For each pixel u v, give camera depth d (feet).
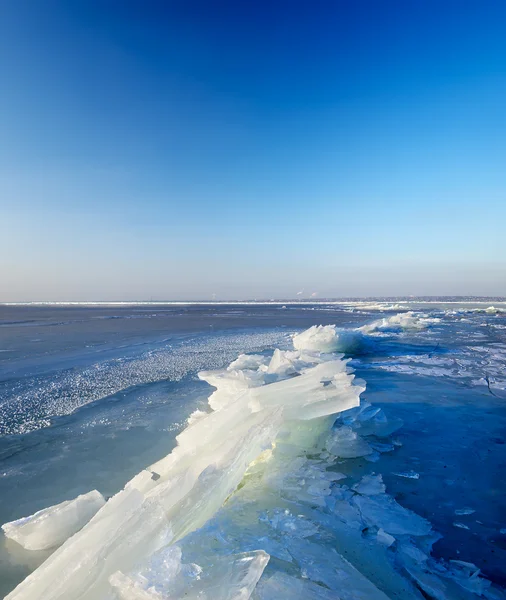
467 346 36.22
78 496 9.26
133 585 4.79
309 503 8.19
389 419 14.30
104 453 12.39
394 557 6.54
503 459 10.89
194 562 5.70
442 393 18.57
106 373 25.43
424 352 32.60
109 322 82.84
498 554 6.73
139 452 12.44
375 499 8.53
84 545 5.65
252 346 39.86
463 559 6.59
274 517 7.52
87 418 15.97
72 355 33.73
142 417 16.01
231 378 16.48
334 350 32.30
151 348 38.34
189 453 9.48
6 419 15.94
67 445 13.10
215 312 142.92
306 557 6.21
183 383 22.21
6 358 32.19
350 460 10.81
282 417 10.78
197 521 6.99
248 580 4.95
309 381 12.46
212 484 7.52
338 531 7.14
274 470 9.73
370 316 98.53
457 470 10.19
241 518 7.53
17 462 11.75
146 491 7.88
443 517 7.94
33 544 7.58
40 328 65.72
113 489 10.03
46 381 23.13
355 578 5.77
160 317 105.50
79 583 5.04
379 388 19.69
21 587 5.20
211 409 16.83
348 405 10.87
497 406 16.29
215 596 4.73
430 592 5.75
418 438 12.64
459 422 14.24
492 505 8.42
